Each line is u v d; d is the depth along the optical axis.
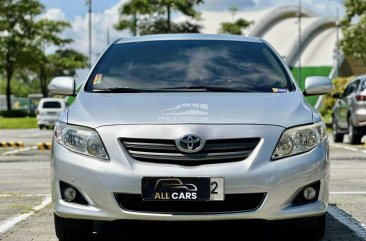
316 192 5.61
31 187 10.26
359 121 19.06
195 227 6.71
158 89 6.32
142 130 5.46
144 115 5.60
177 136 5.40
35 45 67.75
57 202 5.67
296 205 5.52
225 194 5.36
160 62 6.71
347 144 20.25
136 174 5.38
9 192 9.66
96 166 5.46
